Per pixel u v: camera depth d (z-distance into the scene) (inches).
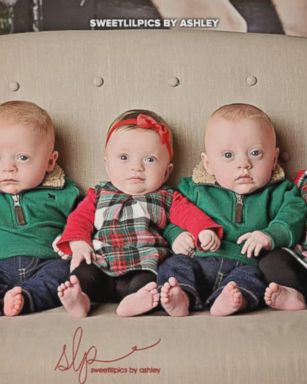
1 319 53.8
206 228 61.1
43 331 50.6
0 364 48.2
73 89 69.9
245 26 81.1
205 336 49.3
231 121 63.6
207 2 81.0
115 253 61.4
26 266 61.8
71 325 51.4
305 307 56.1
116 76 70.2
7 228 63.7
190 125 69.4
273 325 51.0
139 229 62.7
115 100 69.9
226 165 63.6
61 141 69.1
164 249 62.3
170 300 53.1
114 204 63.6
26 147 63.5
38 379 47.9
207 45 71.0
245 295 55.3
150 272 60.5
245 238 60.8
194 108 69.7
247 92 70.1
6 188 63.8
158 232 64.1
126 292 60.0
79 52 70.6
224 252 61.3
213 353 47.9
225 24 81.1
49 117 66.6
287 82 70.1
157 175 63.9
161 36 71.4
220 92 70.0
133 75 70.3
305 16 81.2
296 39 71.7
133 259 61.2
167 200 64.7
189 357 47.8
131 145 63.5
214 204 64.6
